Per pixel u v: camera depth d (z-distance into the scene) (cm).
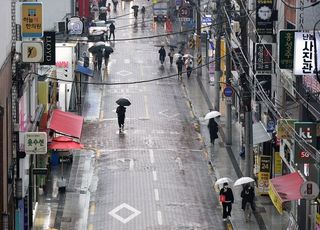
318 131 8475
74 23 14425
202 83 17088
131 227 9762
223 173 11731
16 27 8931
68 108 13725
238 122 13688
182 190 11069
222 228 9806
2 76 7588
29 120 9819
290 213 9694
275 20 10788
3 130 7556
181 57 17638
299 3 9362
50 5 13750
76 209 10281
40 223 9750
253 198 10156
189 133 13750
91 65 18188
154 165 12062
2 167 7506
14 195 8469
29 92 9788
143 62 19038
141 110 15062
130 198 10712
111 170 11800
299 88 9356
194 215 10200
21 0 9662
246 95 10606
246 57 10844
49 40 9619
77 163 12062
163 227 9769
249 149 10675
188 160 12338
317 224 8875
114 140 13238
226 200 9938
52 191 10881
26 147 8956
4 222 7512
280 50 8988
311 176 8950
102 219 9988
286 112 10162
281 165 10494
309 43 8531
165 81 17300
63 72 13500
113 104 15412
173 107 15350
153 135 13562
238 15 12700
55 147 10856
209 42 17612
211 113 13038
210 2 18175
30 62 8950
